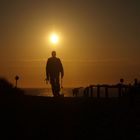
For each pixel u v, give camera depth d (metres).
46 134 21.28
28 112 24.28
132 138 20.67
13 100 26.55
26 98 27.41
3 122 22.44
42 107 25.36
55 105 25.91
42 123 22.67
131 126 22.25
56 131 21.67
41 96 28.70
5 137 20.62
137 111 24.62
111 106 25.97
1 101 26.08
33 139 20.59
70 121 23.09
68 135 21.20
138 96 26.94
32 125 22.31
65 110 24.92
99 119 23.42
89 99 28.12
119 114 24.16
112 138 20.66
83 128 22.09
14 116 23.45
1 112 23.92
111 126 22.31
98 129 21.95
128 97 27.38
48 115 23.94
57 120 23.22
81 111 24.78
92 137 20.88
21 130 21.61
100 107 25.69
